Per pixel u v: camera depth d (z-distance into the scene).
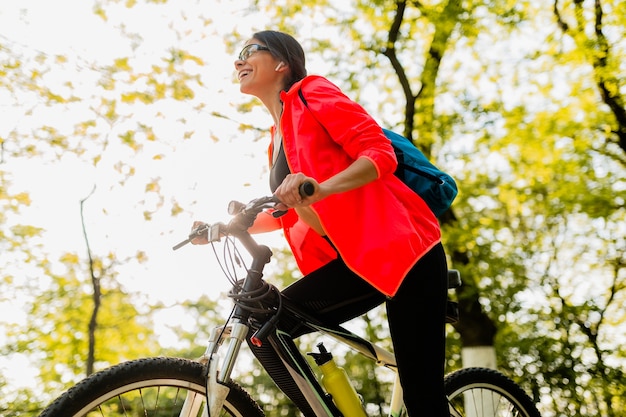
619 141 9.11
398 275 1.77
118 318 12.20
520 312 10.79
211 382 1.79
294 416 14.02
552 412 10.86
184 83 7.44
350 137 1.82
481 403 2.61
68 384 11.98
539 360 10.91
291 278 12.71
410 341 1.86
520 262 10.16
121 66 7.39
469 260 8.91
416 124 8.95
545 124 9.09
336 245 1.83
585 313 11.06
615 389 10.56
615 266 11.85
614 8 8.45
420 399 1.88
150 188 7.45
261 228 2.37
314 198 1.63
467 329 8.23
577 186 9.47
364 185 1.80
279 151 2.05
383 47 8.81
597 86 8.82
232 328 1.86
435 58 8.81
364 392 12.91
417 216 1.90
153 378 1.78
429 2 8.75
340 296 2.13
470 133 9.13
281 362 2.02
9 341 11.67
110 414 1.99
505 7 8.31
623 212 9.97
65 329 11.96
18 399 11.34
